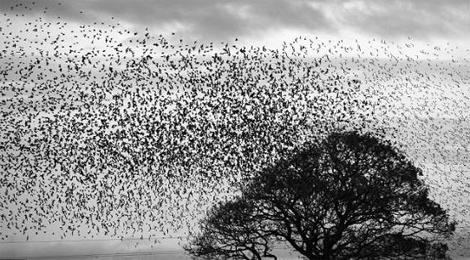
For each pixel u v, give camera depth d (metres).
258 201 56.16
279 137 58.53
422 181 55.75
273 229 56.62
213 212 57.91
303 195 53.75
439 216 55.22
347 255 54.91
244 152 58.41
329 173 55.06
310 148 55.84
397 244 54.72
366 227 55.62
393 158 55.38
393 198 54.72
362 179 54.56
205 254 57.72
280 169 55.41
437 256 55.19
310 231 55.09
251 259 56.84
